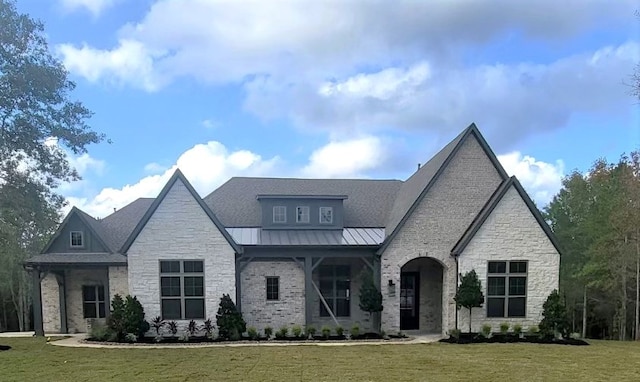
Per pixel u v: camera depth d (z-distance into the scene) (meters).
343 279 18.50
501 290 16.30
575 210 30.19
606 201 26.25
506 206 16.36
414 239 17.03
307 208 18.77
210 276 16.02
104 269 18.56
